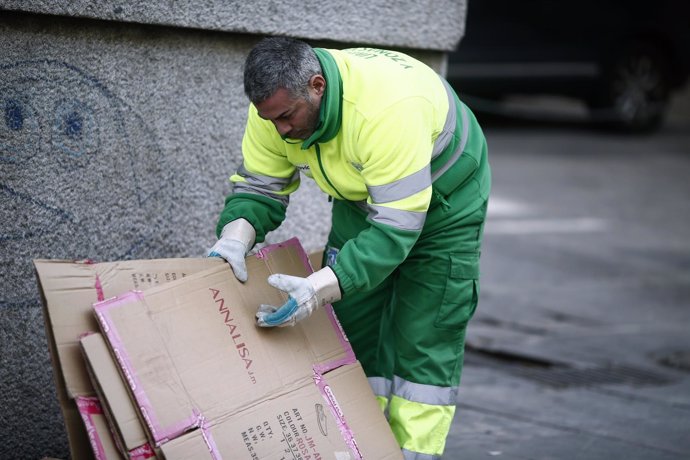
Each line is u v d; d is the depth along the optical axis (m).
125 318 5.90
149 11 7.43
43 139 7.18
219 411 6.00
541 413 10.21
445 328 7.08
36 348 7.38
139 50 7.66
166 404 5.84
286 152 6.69
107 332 5.81
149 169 7.89
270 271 6.64
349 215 7.19
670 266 17.72
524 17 27.33
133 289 6.27
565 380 11.62
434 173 6.69
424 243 6.96
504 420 9.93
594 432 9.61
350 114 6.18
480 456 8.78
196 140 8.20
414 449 7.03
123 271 6.27
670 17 29.36
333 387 6.51
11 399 7.30
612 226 20.16
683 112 36.62
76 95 7.32
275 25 8.30
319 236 9.41
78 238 7.50
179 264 6.47
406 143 6.12
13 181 7.06
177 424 5.84
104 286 6.18
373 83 6.18
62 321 5.95
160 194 8.00
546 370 12.04
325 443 6.28
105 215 7.64
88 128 7.43
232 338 6.23
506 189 22.56
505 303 14.94
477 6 26.66
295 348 6.48
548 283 16.14
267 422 6.13
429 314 7.06
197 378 6.00
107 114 7.54
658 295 15.95
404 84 6.23
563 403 10.63
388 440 6.57
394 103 6.13
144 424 5.82
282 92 5.89
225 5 7.92
